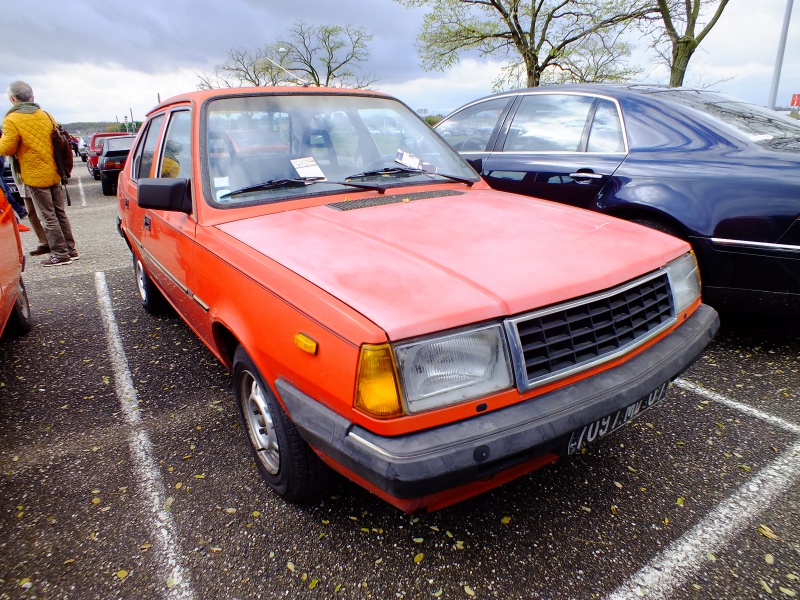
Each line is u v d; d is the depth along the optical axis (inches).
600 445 103.1
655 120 153.4
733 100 171.8
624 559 76.0
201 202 100.6
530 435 62.7
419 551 78.2
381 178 114.7
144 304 180.5
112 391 129.3
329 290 67.9
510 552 77.6
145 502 90.0
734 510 84.9
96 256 277.4
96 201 545.6
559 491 90.5
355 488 92.0
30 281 228.5
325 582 73.3
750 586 71.0
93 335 165.0
